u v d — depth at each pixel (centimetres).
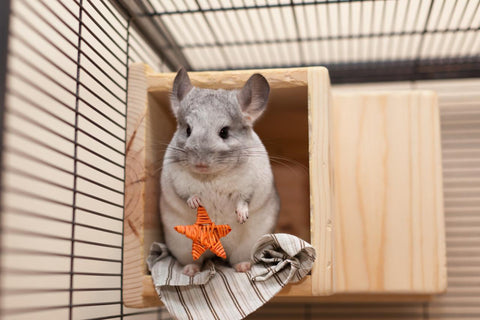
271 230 73
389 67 101
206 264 73
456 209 103
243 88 71
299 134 87
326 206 70
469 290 100
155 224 76
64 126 71
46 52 68
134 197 72
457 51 97
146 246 73
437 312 101
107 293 79
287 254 68
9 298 61
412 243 88
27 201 64
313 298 96
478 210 102
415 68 102
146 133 74
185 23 86
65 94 72
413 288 87
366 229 89
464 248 101
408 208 89
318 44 95
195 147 68
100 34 77
